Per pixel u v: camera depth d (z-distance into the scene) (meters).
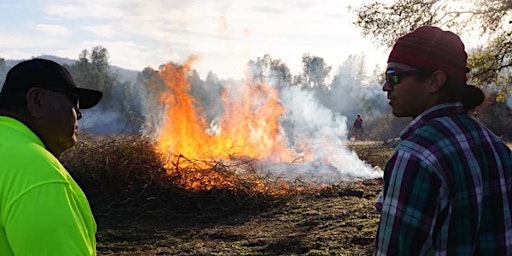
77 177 9.92
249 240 7.55
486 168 2.24
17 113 2.18
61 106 2.26
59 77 2.26
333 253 6.55
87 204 2.14
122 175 9.91
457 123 2.29
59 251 1.85
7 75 2.26
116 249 7.25
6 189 1.90
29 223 1.84
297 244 7.07
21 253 1.85
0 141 2.01
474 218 2.16
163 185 9.73
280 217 9.05
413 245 2.09
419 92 2.36
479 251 2.22
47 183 1.92
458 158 2.17
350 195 11.04
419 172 2.12
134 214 9.29
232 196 9.71
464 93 2.39
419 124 2.35
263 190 10.05
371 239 7.07
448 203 2.11
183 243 7.54
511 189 2.34
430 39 2.34
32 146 2.01
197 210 9.52
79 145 10.28
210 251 7.01
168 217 9.18
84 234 1.98
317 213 9.12
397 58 2.39
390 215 2.15
